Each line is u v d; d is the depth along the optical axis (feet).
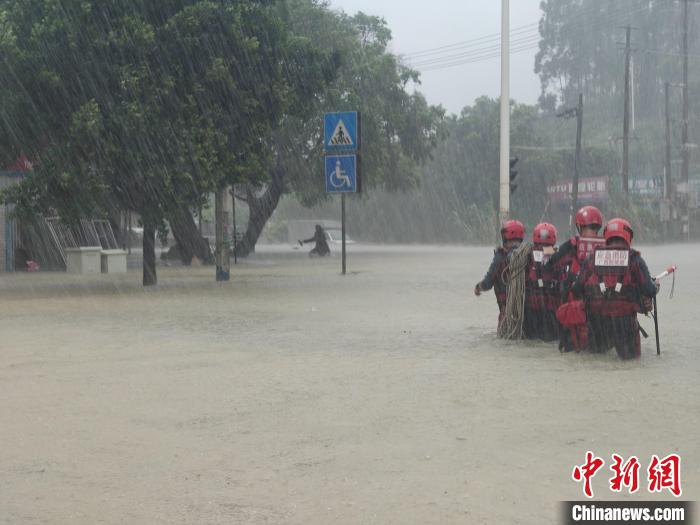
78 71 59.57
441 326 40.98
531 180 214.69
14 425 21.62
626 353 30.76
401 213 236.63
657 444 19.17
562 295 33.40
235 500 15.81
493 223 209.26
